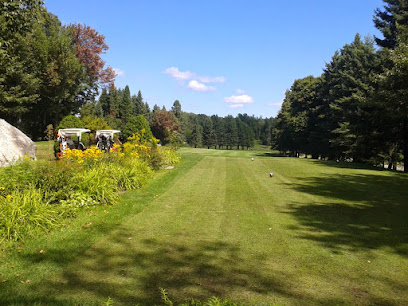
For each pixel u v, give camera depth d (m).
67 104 34.12
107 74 38.69
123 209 6.73
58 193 6.21
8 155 12.62
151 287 3.41
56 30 31.59
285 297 3.26
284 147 51.75
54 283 3.45
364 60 28.47
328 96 34.75
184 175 12.32
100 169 8.12
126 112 75.31
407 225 6.00
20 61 23.16
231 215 6.61
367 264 4.16
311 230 5.63
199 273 3.80
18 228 4.67
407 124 19.09
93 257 4.22
